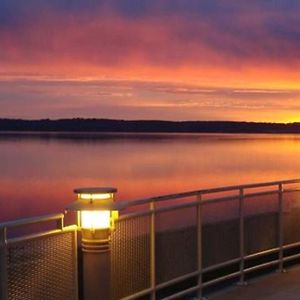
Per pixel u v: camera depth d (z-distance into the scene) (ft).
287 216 29.25
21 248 16.11
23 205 222.48
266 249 27.89
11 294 15.79
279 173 297.53
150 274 21.40
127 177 311.47
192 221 23.52
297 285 26.18
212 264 24.75
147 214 21.08
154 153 639.35
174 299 22.94
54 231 17.20
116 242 19.58
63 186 295.48
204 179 271.90
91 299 18.17
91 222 18.06
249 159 474.08
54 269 17.31
